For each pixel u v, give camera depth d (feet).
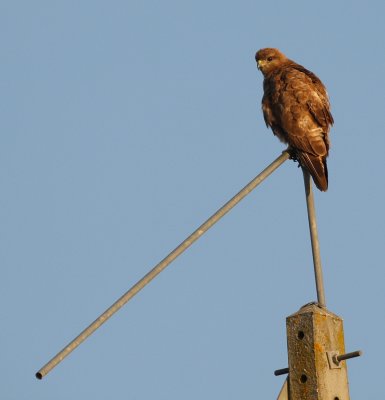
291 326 33.35
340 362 32.99
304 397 32.35
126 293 29.86
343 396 32.76
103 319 29.22
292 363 32.96
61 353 28.17
